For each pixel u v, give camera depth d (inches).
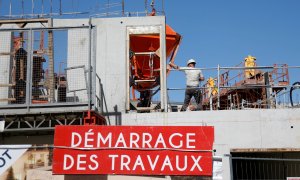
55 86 491.5
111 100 548.1
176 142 320.5
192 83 557.3
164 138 321.7
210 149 318.7
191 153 318.7
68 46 523.8
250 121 497.0
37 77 487.2
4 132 490.3
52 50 498.0
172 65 592.7
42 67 491.8
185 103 559.8
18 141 498.6
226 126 498.9
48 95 482.9
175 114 511.2
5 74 496.7
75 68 476.4
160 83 553.9
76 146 321.1
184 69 555.8
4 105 468.8
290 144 489.7
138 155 319.9
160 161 318.7
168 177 319.6
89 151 320.5
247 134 494.9
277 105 571.5
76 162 318.7
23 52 496.1
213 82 742.5
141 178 321.4
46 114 457.4
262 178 537.6
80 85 504.4
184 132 321.7
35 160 332.5
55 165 318.0
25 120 469.7
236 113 500.7
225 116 501.4
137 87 623.2
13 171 325.4
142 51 609.3
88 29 503.5
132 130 323.6
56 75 495.2
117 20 571.8
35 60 492.1
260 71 754.2
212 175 316.5
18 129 462.6
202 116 504.7
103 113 540.7
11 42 511.5
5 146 327.0
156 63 616.7
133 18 572.4
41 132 495.2
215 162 331.6
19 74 491.2
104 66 558.6
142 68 619.5
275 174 541.0
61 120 474.0
